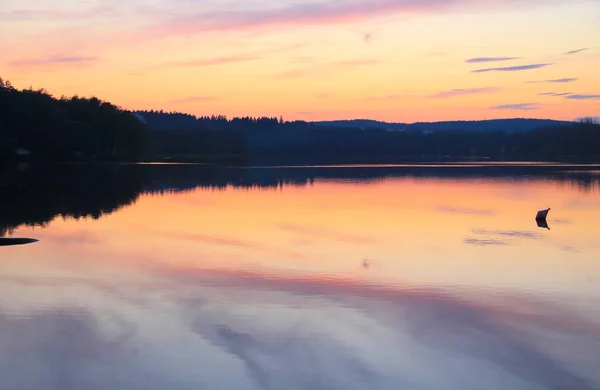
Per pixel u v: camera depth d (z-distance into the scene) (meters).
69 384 11.20
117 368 11.88
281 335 13.70
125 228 30.00
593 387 11.22
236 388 11.11
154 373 11.66
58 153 104.50
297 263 21.34
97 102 124.00
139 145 127.44
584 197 48.31
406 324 14.49
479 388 11.19
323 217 34.94
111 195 48.59
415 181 68.31
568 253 23.47
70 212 36.38
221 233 28.52
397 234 28.33
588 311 15.55
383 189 56.59
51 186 56.22
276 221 33.12
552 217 35.28
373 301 16.39
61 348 12.82
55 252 23.22
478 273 19.80
